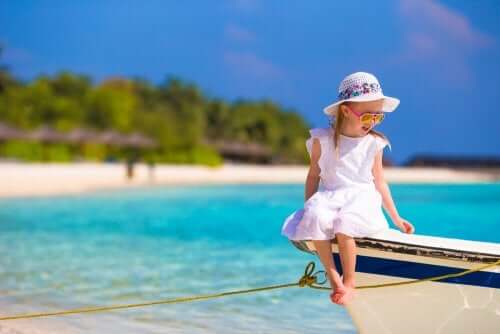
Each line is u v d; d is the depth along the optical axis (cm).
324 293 684
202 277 782
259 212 1838
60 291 704
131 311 614
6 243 1113
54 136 5253
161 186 3503
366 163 369
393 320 382
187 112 7869
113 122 5981
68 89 6162
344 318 593
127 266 863
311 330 558
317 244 362
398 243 357
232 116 8269
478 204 2052
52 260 916
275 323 577
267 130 8388
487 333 371
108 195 2583
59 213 1752
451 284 360
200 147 6412
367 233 356
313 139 376
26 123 5425
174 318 591
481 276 355
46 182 2989
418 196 2589
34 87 5706
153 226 1416
